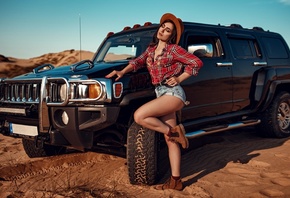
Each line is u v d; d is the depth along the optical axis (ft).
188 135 14.28
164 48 10.93
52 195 11.69
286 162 15.29
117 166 15.34
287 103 21.13
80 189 12.30
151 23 17.21
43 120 12.37
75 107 11.93
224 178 13.37
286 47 22.48
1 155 17.93
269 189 12.01
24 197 11.76
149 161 11.93
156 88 11.25
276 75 19.92
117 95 11.95
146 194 11.70
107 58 17.22
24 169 15.26
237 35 18.58
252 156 16.39
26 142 16.42
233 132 22.65
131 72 12.78
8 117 14.08
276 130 20.30
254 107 19.31
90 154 17.16
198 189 12.07
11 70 107.86
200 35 16.37
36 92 12.96
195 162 15.78
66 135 12.29
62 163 16.01
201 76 15.56
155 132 12.05
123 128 14.03
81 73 12.42
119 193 11.82
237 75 17.74
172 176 12.04
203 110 15.89
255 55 19.76
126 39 17.17
